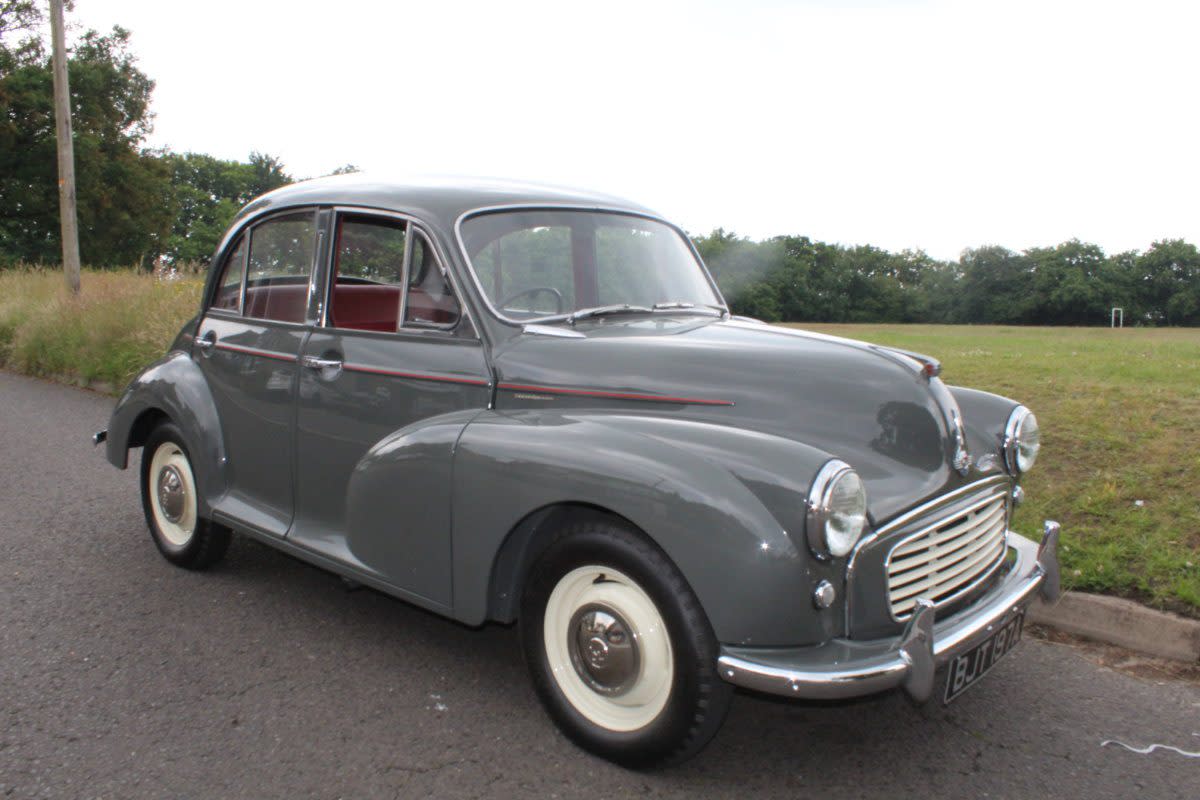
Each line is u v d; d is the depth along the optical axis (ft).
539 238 11.75
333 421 11.87
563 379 10.19
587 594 9.26
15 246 133.80
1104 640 12.89
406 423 11.12
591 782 9.17
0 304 50.90
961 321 360.07
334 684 11.26
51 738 9.89
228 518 13.41
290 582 14.76
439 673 11.60
